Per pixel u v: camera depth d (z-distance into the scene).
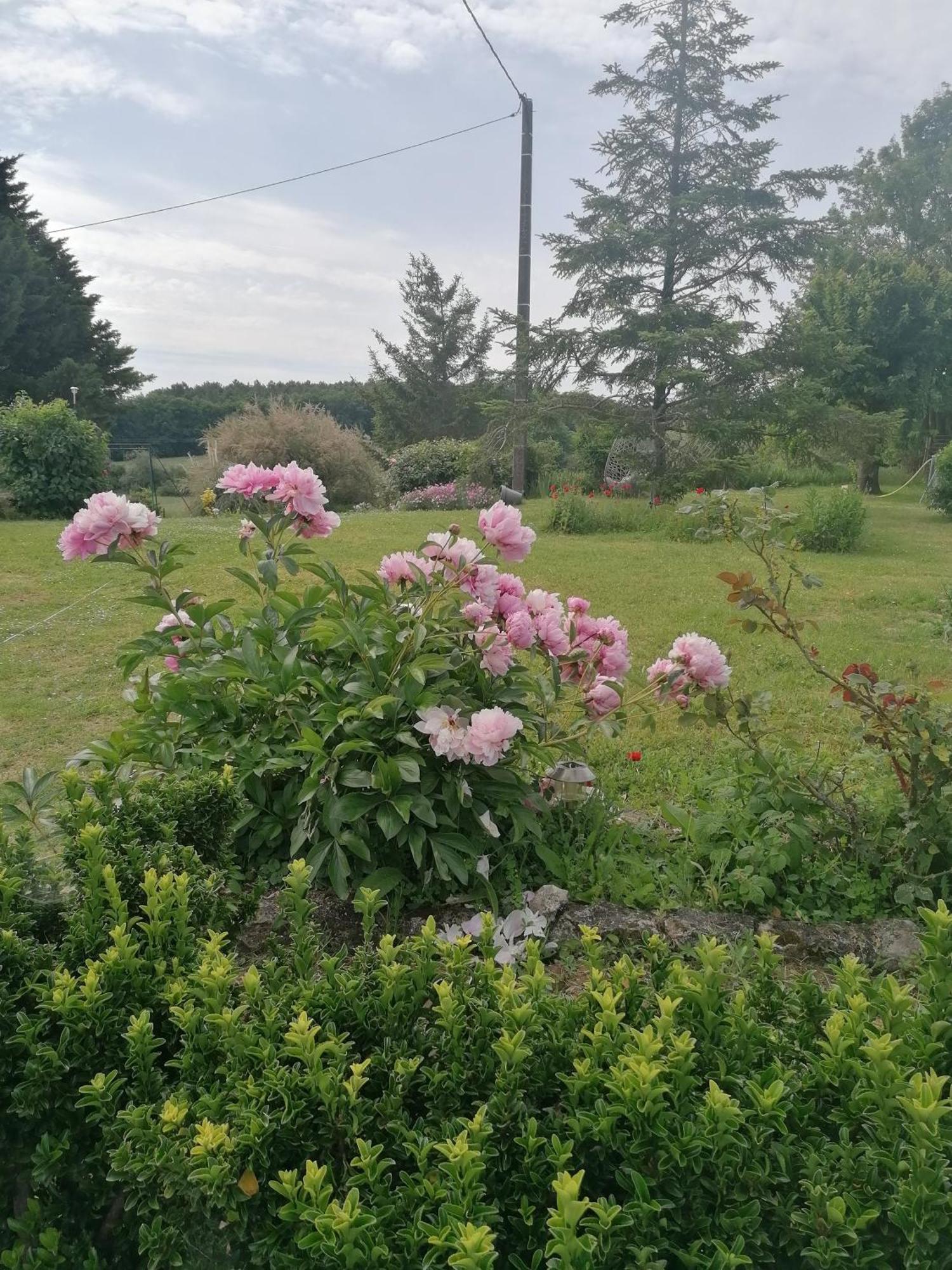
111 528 2.96
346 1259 1.13
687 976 1.60
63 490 16.67
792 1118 1.40
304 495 3.10
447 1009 1.52
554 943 2.67
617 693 3.12
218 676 2.89
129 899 1.92
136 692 3.42
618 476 22.39
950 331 25.31
